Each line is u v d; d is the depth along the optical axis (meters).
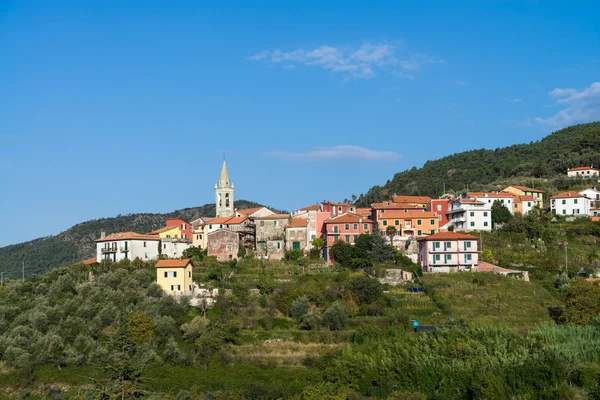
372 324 125.88
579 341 110.25
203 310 136.62
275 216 189.62
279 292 142.50
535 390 98.38
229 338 122.75
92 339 122.56
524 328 121.69
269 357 117.25
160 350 121.50
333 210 193.25
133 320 124.00
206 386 106.81
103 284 144.50
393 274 154.00
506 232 182.88
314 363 113.44
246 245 187.88
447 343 111.19
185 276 147.25
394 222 181.50
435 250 161.12
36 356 118.06
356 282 139.62
